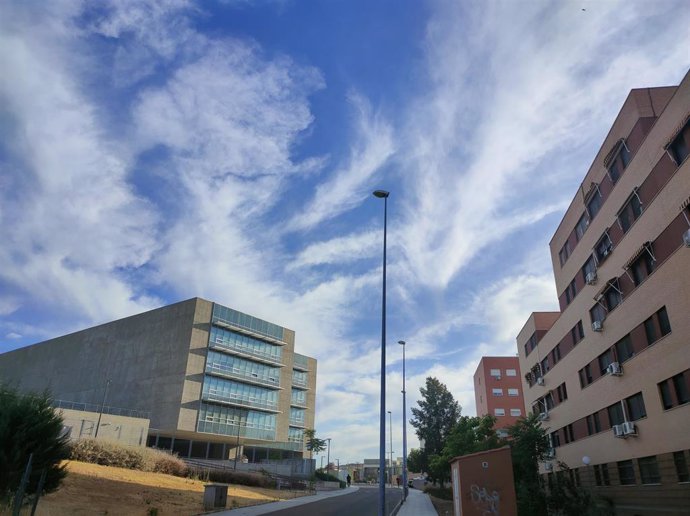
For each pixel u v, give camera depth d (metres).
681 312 17.84
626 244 22.16
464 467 17.00
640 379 20.98
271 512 24.73
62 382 77.56
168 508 22.52
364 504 33.59
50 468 16.02
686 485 17.50
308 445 82.88
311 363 90.50
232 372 68.56
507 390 73.25
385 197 24.02
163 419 62.56
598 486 25.72
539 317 40.62
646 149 19.97
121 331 73.25
